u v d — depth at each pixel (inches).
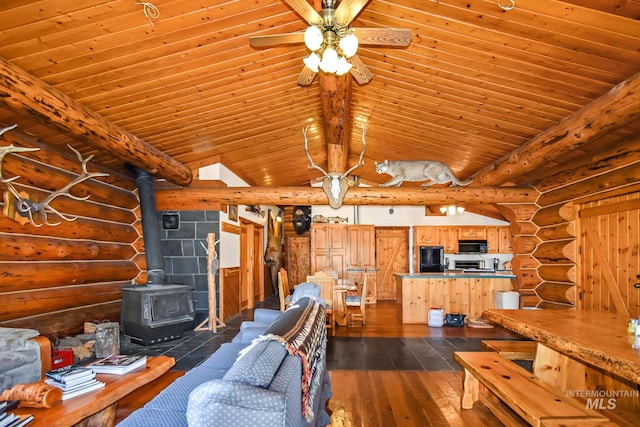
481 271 333.7
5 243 136.6
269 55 139.0
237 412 48.2
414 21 118.9
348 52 92.8
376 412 109.0
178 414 66.9
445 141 213.6
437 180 223.8
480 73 136.3
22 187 147.2
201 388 48.9
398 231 375.2
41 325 152.0
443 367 150.4
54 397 75.4
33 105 109.3
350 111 207.3
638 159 152.6
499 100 151.2
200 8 106.3
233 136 212.4
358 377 138.2
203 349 175.6
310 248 388.5
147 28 107.9
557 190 214.1
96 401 78.6
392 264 373.1
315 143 267.6
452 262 360.8
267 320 141.2
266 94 170.4
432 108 175.5
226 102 166.1
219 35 119.5
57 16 95.7
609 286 173.3
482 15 107.4
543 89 135.1
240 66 140.7
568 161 197.5
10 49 101.4
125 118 153.9
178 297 197.3
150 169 186.9
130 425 62.9
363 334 210.5
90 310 182.9
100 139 141.4
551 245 216.4
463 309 246.7
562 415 72.3
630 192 160.4
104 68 119.1
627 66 112.5
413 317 245.0
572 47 110.3
